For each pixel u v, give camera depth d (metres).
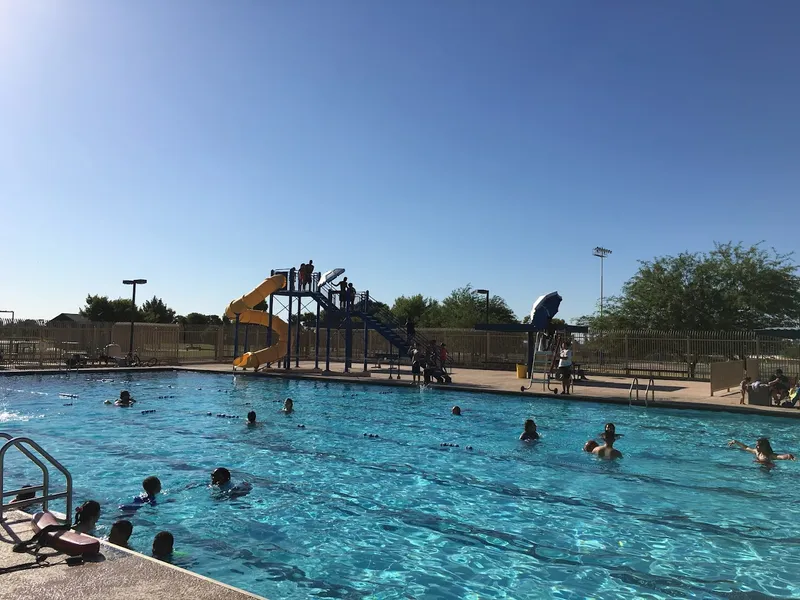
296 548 6.00
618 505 7.59
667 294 37.66
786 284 36.25
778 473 9.40
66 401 17.41
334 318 27.56
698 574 5.37
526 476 9.12
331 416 15.10
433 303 65.25
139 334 31.36
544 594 4.93
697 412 16.11
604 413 16.03
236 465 9.64
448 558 5.75
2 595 3.37
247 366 26.86
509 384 22.03
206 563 5.59
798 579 5.27
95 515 5.88
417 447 11.29
